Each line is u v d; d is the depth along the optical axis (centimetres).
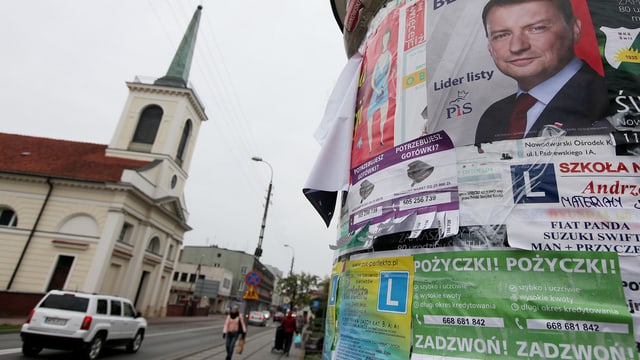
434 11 307
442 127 265
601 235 205
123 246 2722
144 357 1128
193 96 3431
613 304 192
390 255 262
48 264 2464
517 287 209
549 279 204
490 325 208
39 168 2781
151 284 3234
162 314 3494
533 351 196
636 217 204
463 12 289
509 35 262
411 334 233
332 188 367
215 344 1634
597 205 210
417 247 249
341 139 387
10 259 2447
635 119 220
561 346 193
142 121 3325
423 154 270
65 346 948
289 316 1487
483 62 265
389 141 304
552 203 217
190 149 3709
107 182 2620
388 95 322
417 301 237
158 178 3089
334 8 605
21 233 2514
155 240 3278
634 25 242
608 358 185
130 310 1226
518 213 222
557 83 239
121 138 3216
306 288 4194
